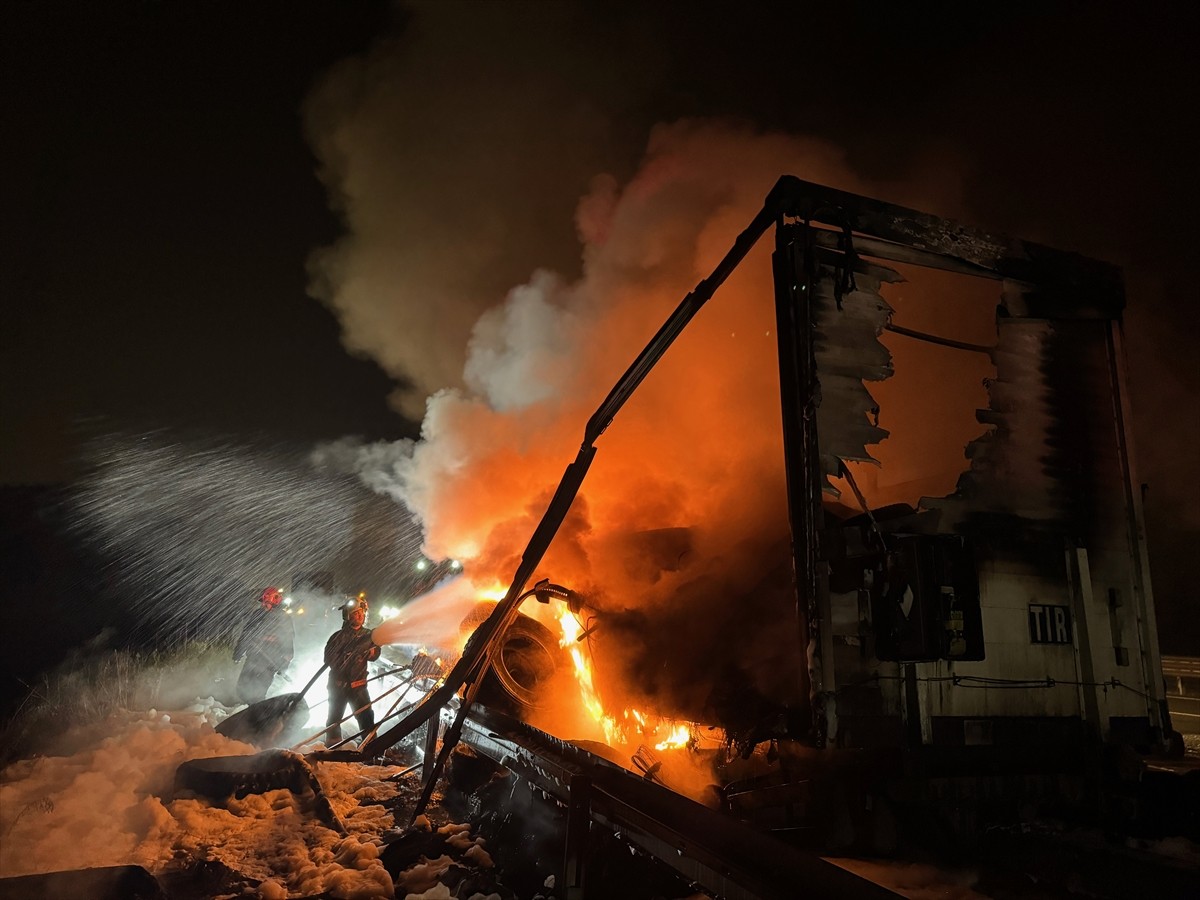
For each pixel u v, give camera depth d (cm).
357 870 417
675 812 276
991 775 390
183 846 452
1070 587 435
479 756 579
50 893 366
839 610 376
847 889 200
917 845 369
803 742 377
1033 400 451
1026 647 416
